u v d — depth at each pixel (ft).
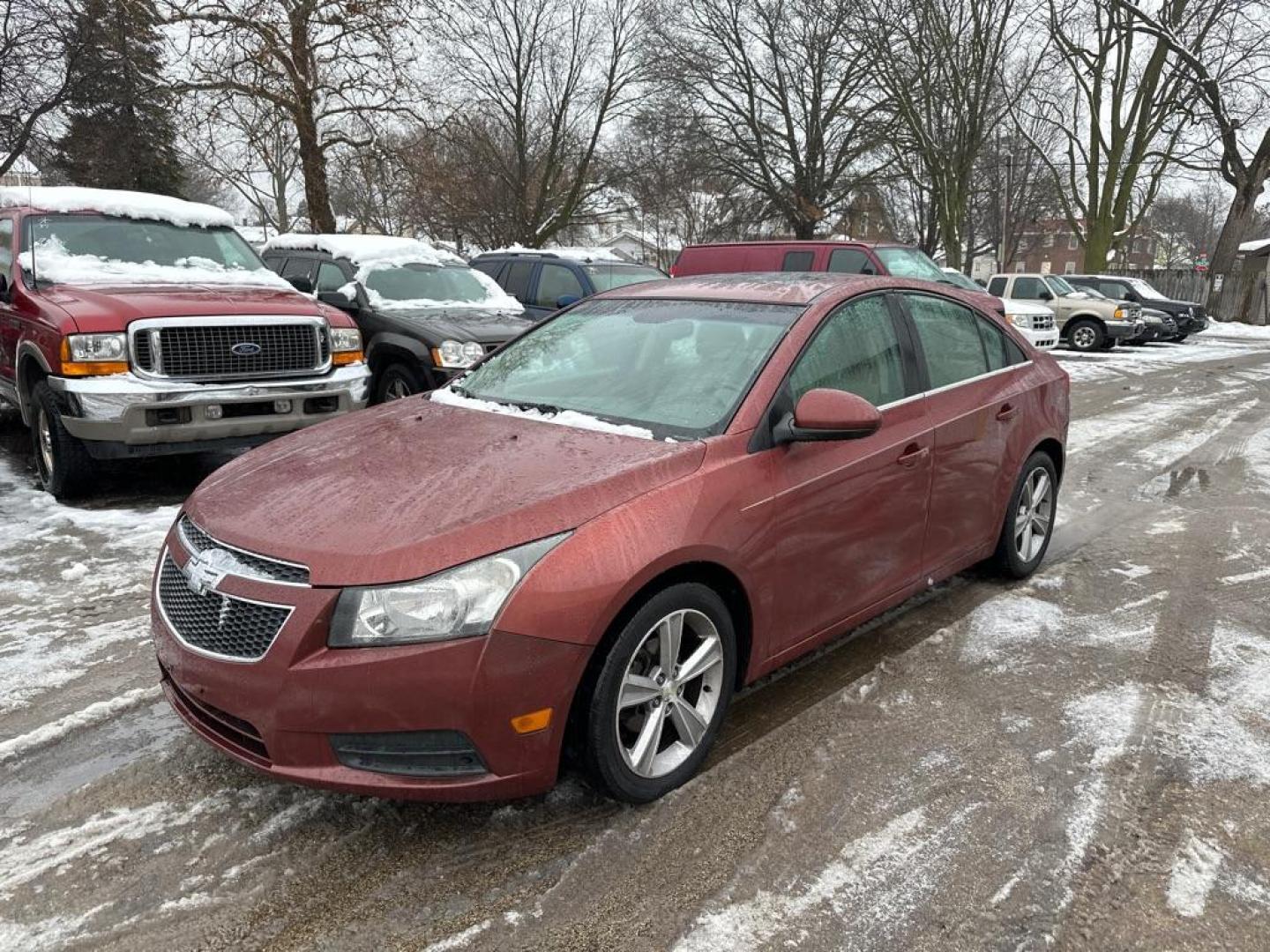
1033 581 15.89
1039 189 158.61
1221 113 92.89
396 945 7.38
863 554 11.49
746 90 120.98
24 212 22.03
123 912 7.71
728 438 9.87
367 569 7.82
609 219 131.44
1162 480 24.16
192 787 9.50
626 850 8.55
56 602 14.24
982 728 10.82
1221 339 83.30
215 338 19.17
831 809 9.20
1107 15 94.43
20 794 9.34
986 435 13.70
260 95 52.95
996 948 7.40
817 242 41.29
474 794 8.05
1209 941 7.50
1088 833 8.86
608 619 8.25
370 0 51.85
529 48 114.42
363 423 11.66
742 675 10.27
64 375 17.98
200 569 8.60
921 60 82.48
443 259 30.94
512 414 11.24
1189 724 10.96
